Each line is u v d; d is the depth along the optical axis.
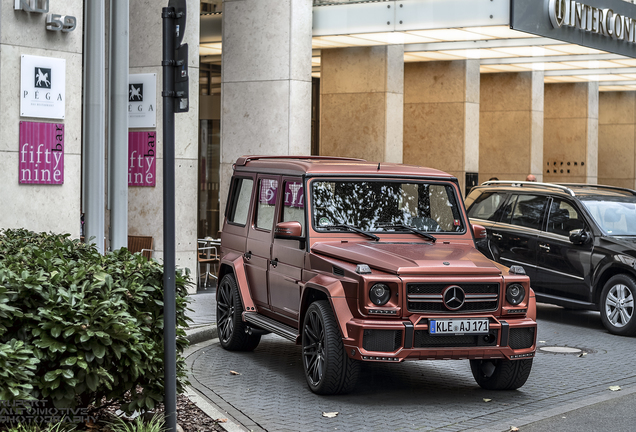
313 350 7.58
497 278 7.20
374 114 19.11
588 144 26.81
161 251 14.19
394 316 6.94
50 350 4.86
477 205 13.57
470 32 16.86
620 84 28.23
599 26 18.20
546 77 25.64
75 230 11.60
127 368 5.28
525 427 6.45
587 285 11.59
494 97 24.19
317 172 8.23
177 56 5.14
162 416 5.52
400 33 16.94
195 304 12.73
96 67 10.49
